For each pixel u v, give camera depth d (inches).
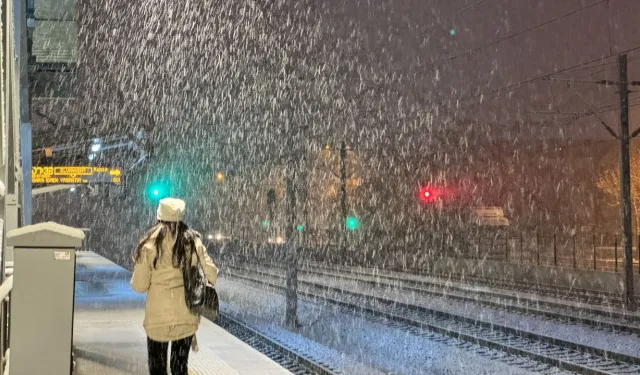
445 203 1923.0
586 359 462.9
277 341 550.9
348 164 2054.6
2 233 273.7
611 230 2060.8
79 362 338.3
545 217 2128.4
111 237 1804.9
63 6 565.9
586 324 600.1
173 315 225.8
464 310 708.0
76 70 633.6
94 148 1153.4
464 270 1179.3
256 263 1528.1
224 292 970.7
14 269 225.3
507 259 1294.3
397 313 702.5
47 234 227.1
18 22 461.4
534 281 994.7
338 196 2105.1
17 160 440.5
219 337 430.9
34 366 225.3
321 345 536.4
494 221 1791.3
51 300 227.0
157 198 1314.0
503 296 796.6
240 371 333.1
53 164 1141.1
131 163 1221.1
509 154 2059.5
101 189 1264.8
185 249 227.3
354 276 1122.7
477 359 470.0
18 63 461.4
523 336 548.7
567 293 815.1
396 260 1425.9
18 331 225.1
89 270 946.7
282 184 1911.9
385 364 459.2
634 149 1971.0
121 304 579.8
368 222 2017.7
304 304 797.9
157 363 230.5
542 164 2124.8
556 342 511.8
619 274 872.9
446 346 520.7
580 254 1444.4
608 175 2034.9
